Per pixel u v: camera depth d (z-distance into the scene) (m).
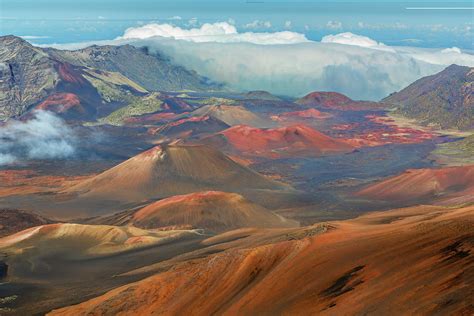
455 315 41.59
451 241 56.12
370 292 51.28
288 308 55.16
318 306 52.94
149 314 65.75
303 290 57.66
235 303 61.06
